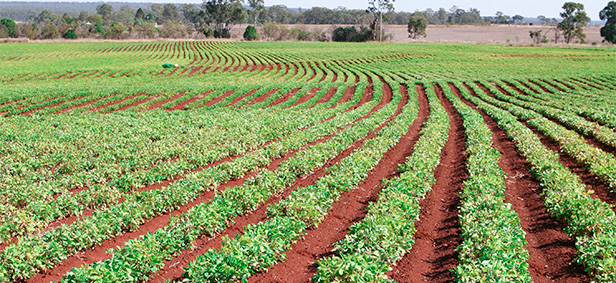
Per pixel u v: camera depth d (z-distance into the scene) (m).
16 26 142.38
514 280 9.76
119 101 40.03
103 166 19.33
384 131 24.47
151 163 20.53
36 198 15.66
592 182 16.89
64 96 40.97
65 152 21.94
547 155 18.95
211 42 124.25
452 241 12.59
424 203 15.45
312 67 71.00
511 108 34.47
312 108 34.62
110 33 145.88
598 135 23.58
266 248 11.09
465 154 20.86
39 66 69.12
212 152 20.86
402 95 44.72
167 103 38.09
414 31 150.75
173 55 90.88
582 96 43.09
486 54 84.62
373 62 76.25
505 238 11.09
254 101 40.81
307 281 10.78
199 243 12.70
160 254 11.36
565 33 134.88
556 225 13.28
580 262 10.83
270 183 15.88
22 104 37.66
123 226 13.59
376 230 11.40
